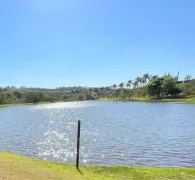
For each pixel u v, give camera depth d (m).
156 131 58.59
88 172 22.50
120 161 31.61
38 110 155.25
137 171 23.47
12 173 16.50
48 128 70.19
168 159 32.28
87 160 32.34
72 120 92.94
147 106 158.38
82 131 61.25
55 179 17.28
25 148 41.53
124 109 141.75
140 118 92.19
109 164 30.22
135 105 174.12
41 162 23.45
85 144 43.56
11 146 43.53
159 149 38.44
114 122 80.75
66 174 19.72
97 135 53.94
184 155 34.34
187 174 22.36
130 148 39.44
